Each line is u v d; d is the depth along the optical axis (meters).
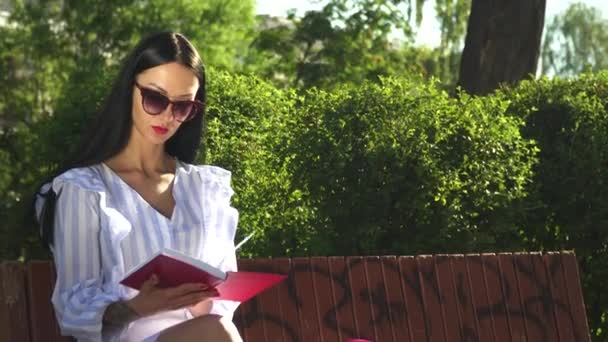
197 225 5.25
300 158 10.77
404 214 10.52
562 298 7.77
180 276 4.65
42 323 5.29
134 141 5.26
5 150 22.38
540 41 17.05
